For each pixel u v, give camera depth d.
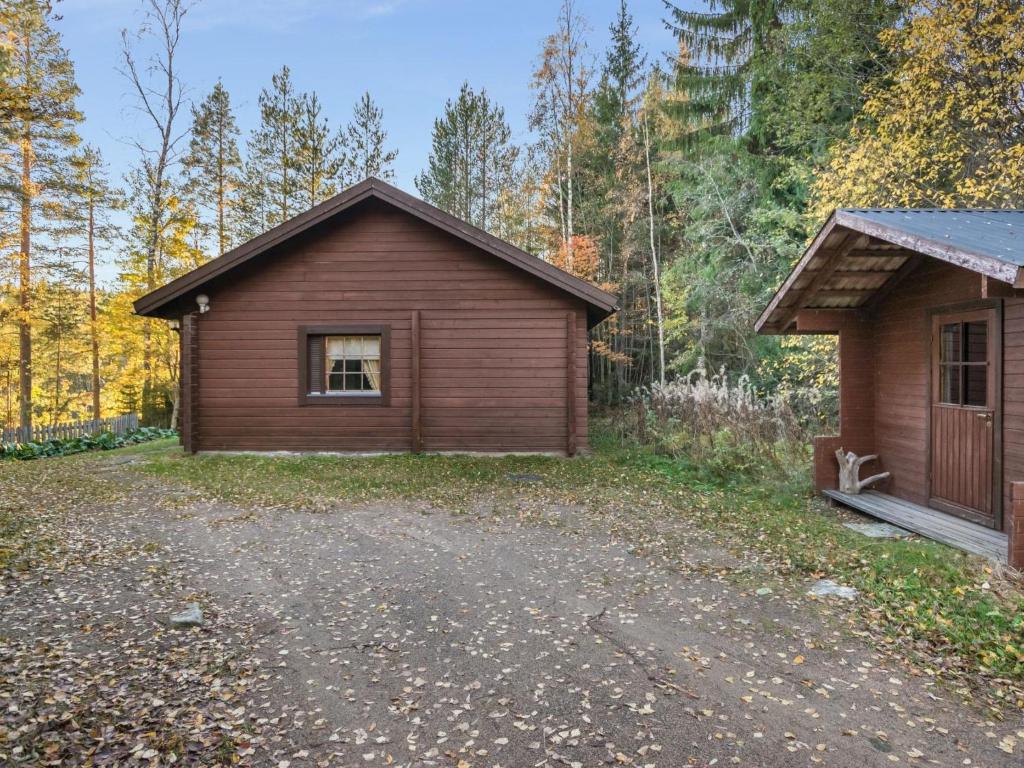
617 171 20.19
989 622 3.86
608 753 2.65
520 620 4.13
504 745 2.71
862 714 2.95
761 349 17.02
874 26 12.88
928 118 10.68
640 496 8.02
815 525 6.40
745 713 2.96
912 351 6.82
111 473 9.75
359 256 11.28
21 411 19.75
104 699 3.03
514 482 8.91
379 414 11.31
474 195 25.83
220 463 10.42
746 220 17.44
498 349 11.25
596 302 10.84
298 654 3.61
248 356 11.34
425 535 6.27
